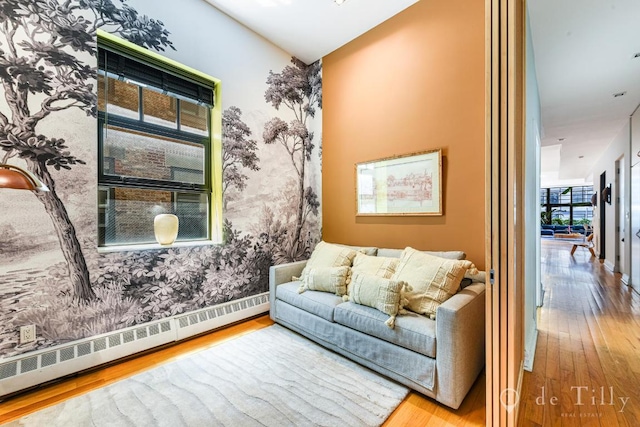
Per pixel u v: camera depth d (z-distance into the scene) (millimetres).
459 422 1484
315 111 3666
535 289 2855
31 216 1794
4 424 1476
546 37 2564
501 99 1308
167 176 2598
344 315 2084
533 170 2689
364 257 2539
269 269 3119
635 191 4141
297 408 1571
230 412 1544
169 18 2473
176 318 2438
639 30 2432
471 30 2309
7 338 1706
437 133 2512
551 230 13680
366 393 1700
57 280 1881
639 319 2938
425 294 1890
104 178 2230
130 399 1662
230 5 2742
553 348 2311
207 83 2816
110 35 2150
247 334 2561
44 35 1853
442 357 1573
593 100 3871
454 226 2418
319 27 3023
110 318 2104
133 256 2225
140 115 2432
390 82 2859
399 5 2691
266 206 3229
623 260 4887
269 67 3270
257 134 3150
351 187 3246
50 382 1805
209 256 2709
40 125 1833
